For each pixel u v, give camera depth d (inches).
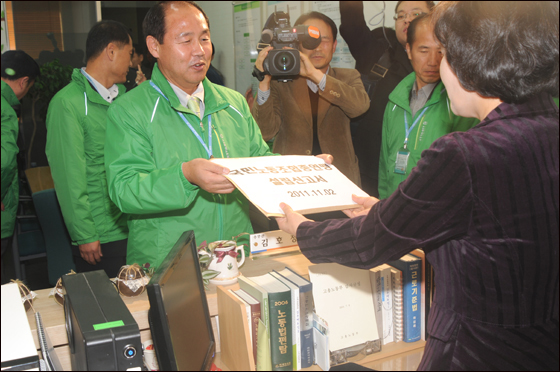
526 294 27.7
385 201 30.3
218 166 41.7
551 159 27.9
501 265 27.3
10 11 116.1
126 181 50.4
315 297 41.9
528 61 26.2
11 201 90.4
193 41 51.8
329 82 76.0
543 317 28.3
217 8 104.0
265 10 92.3
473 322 28.8
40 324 35.8
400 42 73.4
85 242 74.6
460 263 29.0
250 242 51.4
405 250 29.3
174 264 31.3
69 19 121.2
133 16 118.3
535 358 28.1
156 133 53.1
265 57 75.0
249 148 60.9
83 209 73.6
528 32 26.1
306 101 80.0
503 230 27.0
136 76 89.2
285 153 82.7
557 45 26.4
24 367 28.6
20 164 106.6
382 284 45.8
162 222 55.0
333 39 80.6
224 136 57.7
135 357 29.3
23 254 105.0
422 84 69.6
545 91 27.9
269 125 80.7
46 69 107.0
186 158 54.5
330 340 41.8
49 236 93.9
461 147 26.8
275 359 38.6
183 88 55.7
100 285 36.8
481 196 26.6
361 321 43.6
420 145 69.0
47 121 73.9
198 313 35.4
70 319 34.2
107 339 28.5
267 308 37.6
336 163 82.2
